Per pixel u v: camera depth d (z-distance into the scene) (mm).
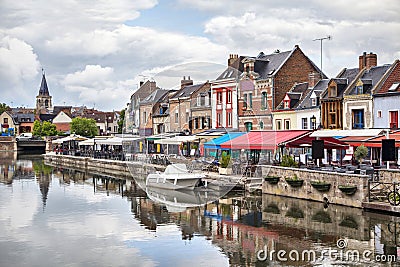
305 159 30375
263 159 27609
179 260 14617
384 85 33656
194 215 21781
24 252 15906
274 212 22344
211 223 20000
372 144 27812
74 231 18828
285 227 19078
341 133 32719
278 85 44094
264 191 27922
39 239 17562
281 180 26969
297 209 22953
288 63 44812
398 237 17109
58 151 68625
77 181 38750
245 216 21438
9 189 33062
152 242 16875
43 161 66188
